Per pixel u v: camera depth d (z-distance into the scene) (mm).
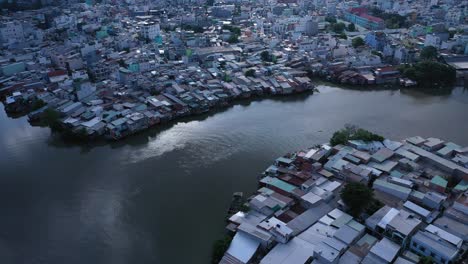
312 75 131875
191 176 72125
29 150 84188
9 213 63375
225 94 109000
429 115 97875
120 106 97750
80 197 66938
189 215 61500
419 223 52094
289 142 84500
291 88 114438
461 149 73625
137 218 61219
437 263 47969
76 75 118125
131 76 115562
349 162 69500
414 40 159375
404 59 137125
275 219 55125
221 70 126375
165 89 109500
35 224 60781
